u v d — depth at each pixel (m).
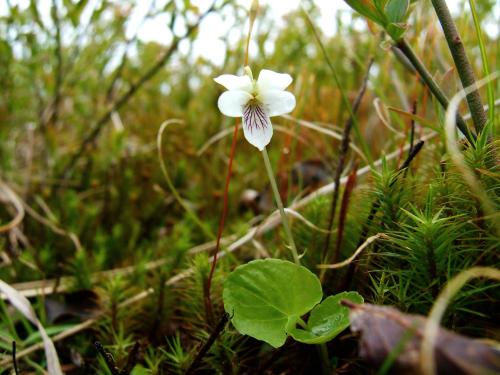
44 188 0.15
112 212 0.14
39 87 0.15
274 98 0.07
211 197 0.14
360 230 0.08
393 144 0.12
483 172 0.06
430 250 0.06
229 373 0.07
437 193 0.07
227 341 0.07
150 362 0.07
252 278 0.06
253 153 0.16
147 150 0.16
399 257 0.07
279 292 0.06
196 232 0.13
